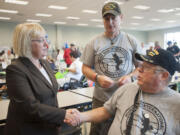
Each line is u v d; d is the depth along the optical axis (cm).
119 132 113
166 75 104
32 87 106
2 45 1256
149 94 111
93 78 153
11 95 104
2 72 438
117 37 153
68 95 248
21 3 739
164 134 100
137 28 1652
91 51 159
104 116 129
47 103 113
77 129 160
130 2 740
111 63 153
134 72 148
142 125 106
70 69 379
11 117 107
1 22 1243
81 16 1036
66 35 1481
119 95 124
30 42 108
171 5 798
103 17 148
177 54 855
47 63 134
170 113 102
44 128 112
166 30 1659
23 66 106
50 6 797
